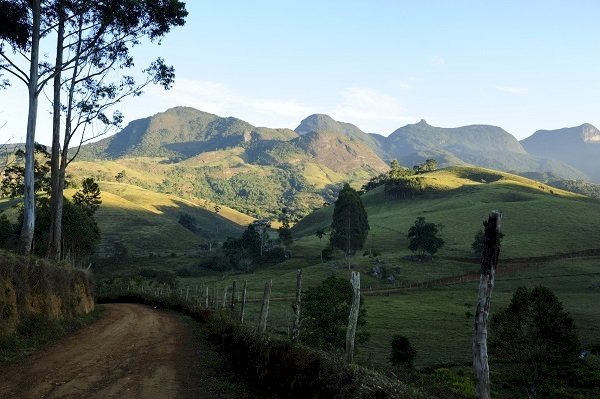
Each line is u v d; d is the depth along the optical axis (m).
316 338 34.03
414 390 7.21
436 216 160.00
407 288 94.88
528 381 34.44
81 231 59.72
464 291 91.44
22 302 16.86
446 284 96.88
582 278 94.69
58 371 11.74
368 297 86.12
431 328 58.06
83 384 10.59
